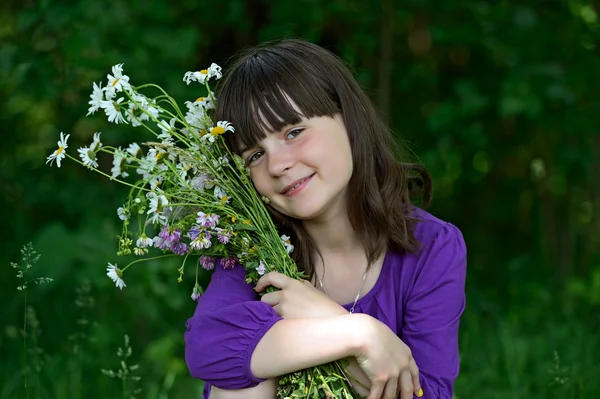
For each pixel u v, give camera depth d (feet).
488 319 13.06
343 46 13.80
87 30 11.63
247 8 13.85
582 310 13.15
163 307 12.89
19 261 13.20
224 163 6.46
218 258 6.93
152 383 10.77
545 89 12.32
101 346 11.25
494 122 13.79
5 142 14.46
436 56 14.33
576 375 10.02
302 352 6.07
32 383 9.61
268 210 6.84
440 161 13.42
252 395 6.36
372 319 6.15
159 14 12.02
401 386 6.22
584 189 14.78
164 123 6.44
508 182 15.60
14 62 12.57
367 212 6.82
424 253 6.89
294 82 6.37
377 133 6.95
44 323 12.10
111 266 6.35
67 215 14.29
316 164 6.36
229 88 6.52
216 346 6.30
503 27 12.75
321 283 6.95
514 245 15.75
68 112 13.30
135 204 6.36
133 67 11.77
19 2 13.56
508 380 10.36
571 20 13.09
